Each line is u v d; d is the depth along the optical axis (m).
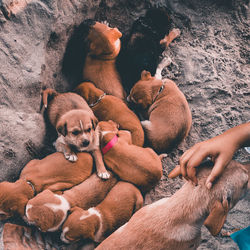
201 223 0.90
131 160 1.07
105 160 1.09
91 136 1.06
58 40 1.16
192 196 0.89
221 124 1.26
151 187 1.09
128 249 0.92
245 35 1.41
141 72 1.25
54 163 1.06
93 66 1.21
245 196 0.88
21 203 1.01
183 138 1.19
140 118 1.24
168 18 1.28
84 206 1.05
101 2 1.31
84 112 1.06
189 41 1.38
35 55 1.10
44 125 1.15
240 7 1.44
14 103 1.08
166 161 1.20
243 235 0.93
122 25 1.35
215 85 1.31
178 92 1.20
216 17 1.43
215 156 0.81
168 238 0.91
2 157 1.06
